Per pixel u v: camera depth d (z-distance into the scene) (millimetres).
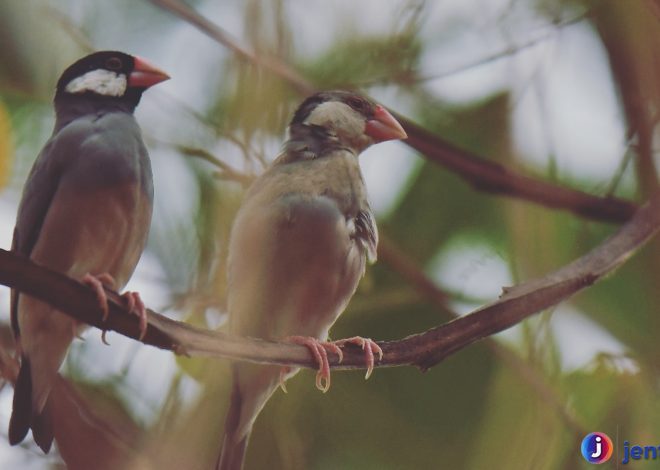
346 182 2957
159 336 2846
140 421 2922
